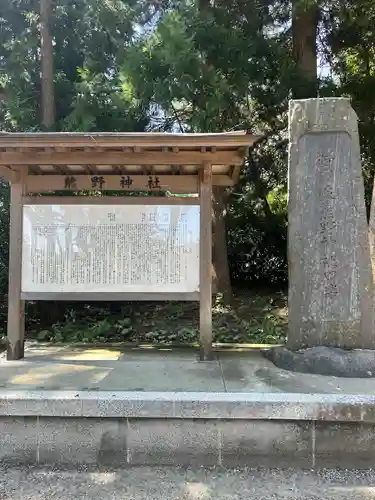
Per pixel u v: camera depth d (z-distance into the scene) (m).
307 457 3.92
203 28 7.70
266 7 9.17
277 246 11.77
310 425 3.93
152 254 5.60
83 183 5.79
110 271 5.60
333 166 5.41
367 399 3.89
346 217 5.38
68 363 5.38
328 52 9.81
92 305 9.42
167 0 9.32
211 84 7.34
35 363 5.38
